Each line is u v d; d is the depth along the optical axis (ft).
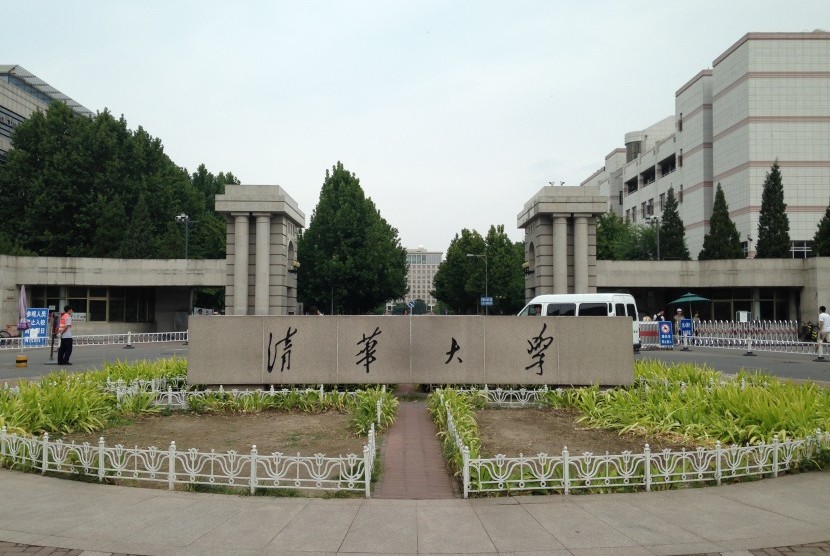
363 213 166.09
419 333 45.93
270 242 100.48
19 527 19.52
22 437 27.48
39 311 95.25
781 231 133.08
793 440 26.43
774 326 106.01
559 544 18.17
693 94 187.42
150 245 140.56
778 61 158.20
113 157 145.69
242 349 45.34
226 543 18.26
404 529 19.39
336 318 45.88
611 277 121.80
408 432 33.65
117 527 19.54
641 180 241.14
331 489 22.67
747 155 158.71
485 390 42.91
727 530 19.29
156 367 47.73
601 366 45.80
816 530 19.27
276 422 36.14
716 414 32.12
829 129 156.76
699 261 121.90
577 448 29.60
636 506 21.61
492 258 203.62
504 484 23.16
